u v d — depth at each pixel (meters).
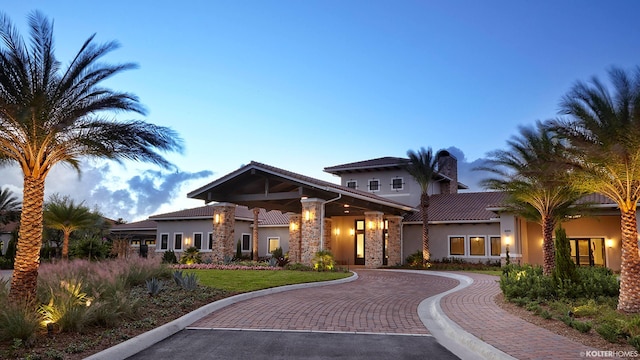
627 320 8.10
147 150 10.80
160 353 6.86
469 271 24.59
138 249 38.72
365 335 8.30
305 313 10.55
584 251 26.73
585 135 10.38
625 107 9.50
